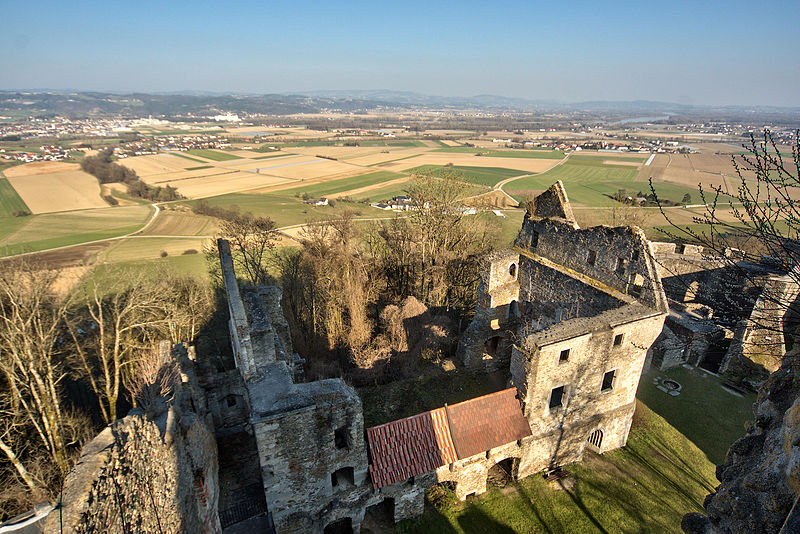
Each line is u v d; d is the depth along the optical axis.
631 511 19.50
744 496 8.58
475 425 19.09
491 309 28.73
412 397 26.41
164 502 11.32
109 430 9.51
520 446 20.14
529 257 27.92
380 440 18.02
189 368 18.67
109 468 8.75
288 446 15.67
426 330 31.84
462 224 46.38
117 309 29.31
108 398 26.48
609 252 22.67
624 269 22.06
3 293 26.08
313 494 16.86
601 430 22.50
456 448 18.50
